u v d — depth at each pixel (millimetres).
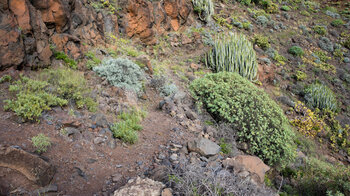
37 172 2488
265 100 5703
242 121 5031
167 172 3068
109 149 3465
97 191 2693
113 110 4445
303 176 5223
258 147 4926
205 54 9328
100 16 6789
